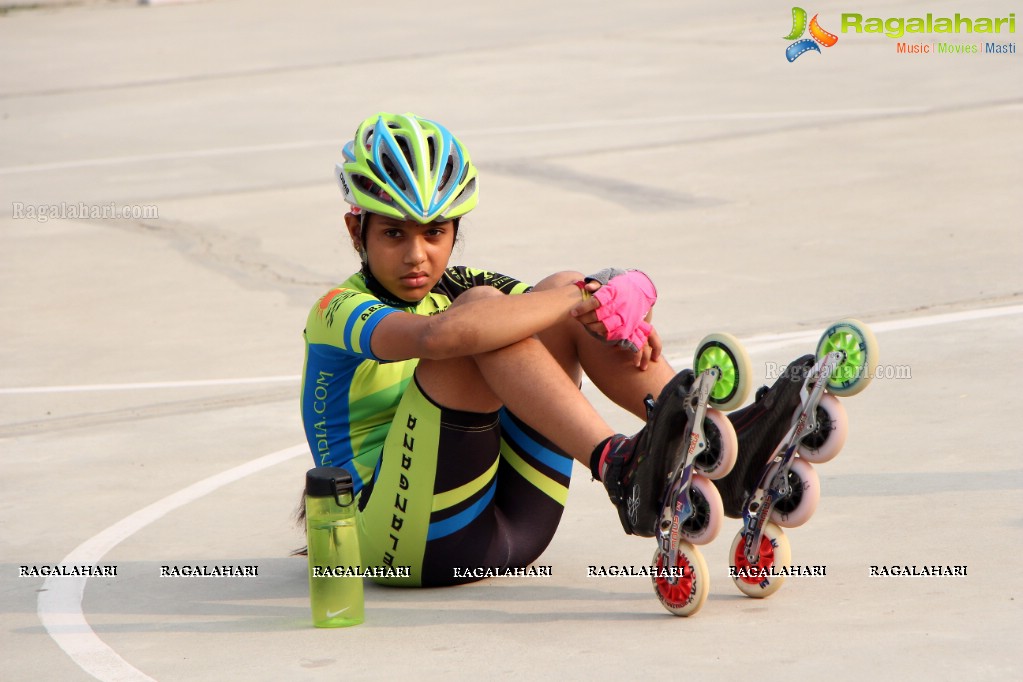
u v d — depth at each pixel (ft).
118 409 77.20
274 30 274.57
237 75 219.82
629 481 39.47
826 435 41.27
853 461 58.75
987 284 90.53
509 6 290.56
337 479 42.98
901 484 55.06
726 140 149.18
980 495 52.85
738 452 42.11
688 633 40.47
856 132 147.95
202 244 120.57
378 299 46.60
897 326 82.17
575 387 42.24
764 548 42.80
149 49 256.11
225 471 64.54
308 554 43.91
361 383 46.98
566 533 52.85
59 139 176.24
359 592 43.57
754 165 136.67
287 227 125.18
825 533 49.85
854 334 40.55
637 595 45.01
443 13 286.46
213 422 73.46
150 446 69.56
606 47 224.94
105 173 153.38
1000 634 38.70
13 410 78.07
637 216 120.26
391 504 44.57
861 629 39.83
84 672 40.47
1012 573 44.16
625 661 38.37
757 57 203.72
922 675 35.94
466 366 42.47
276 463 65.51
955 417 63.93
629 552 50.01
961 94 164.25
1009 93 162.50
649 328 43.06
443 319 40.78
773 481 41.83
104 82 220.84
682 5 272.51
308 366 47.26
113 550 53.83
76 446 70.33
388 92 196.13
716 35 228.84
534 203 127.75
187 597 47.65
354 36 258.37
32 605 47.57
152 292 106.11
